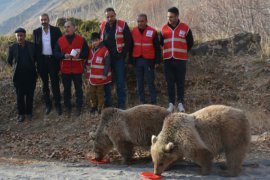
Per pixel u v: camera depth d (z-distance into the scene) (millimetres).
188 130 7816
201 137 7914
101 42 11312
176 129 7934
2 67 14180
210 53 14000
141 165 8922
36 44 11680
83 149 10109
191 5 20297
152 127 8875
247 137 7969
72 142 10547
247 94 12586
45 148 10250
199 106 12281
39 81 13289
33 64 11672
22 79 11695
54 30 11656
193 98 12555
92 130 11047
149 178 7711
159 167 7879
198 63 13617
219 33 17062
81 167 8750
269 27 17078
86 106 12328
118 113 9000
